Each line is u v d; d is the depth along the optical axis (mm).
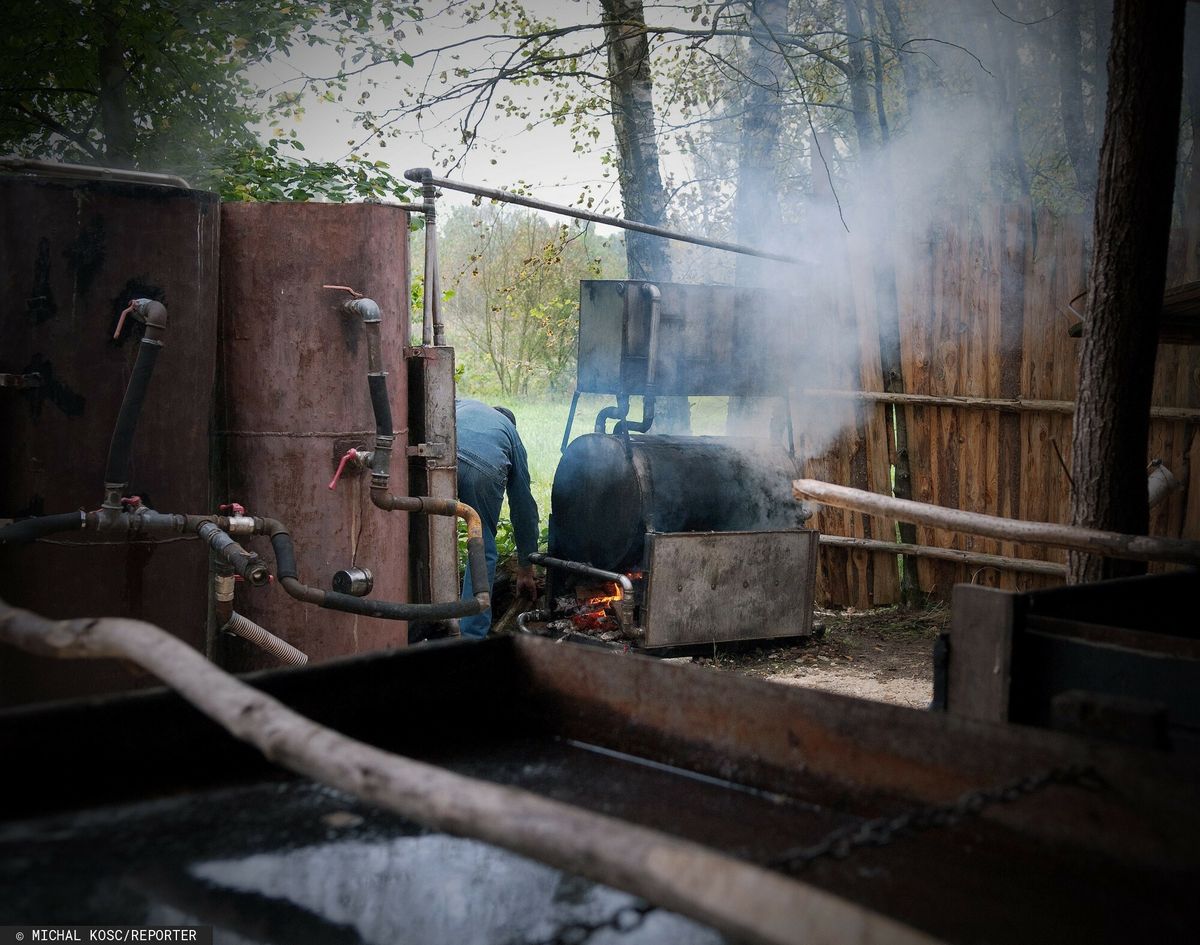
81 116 8828
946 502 6887
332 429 4574
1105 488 3994
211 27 8359
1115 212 3936
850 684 5527
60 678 3920
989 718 2557
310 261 4516
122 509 3701
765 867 1419
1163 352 5957
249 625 4047
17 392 3852
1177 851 1528
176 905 1554
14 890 1565
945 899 1611
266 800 1952
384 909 1589
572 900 1639
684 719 2219
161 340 3785
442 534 5168
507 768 2211
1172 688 2275
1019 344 6480
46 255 3852
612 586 6285
